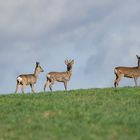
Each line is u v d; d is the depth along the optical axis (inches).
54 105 2593.5
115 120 2175.2
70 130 2043.6
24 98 2997.0
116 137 1925.4
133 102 2726.4
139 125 2101.4
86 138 1902.1
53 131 2038.6
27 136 1984.5
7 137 1998.0
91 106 2551.7
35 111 2477.9
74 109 2455.7
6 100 2928.2
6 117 2384.4
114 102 2723.9
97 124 2138.3
